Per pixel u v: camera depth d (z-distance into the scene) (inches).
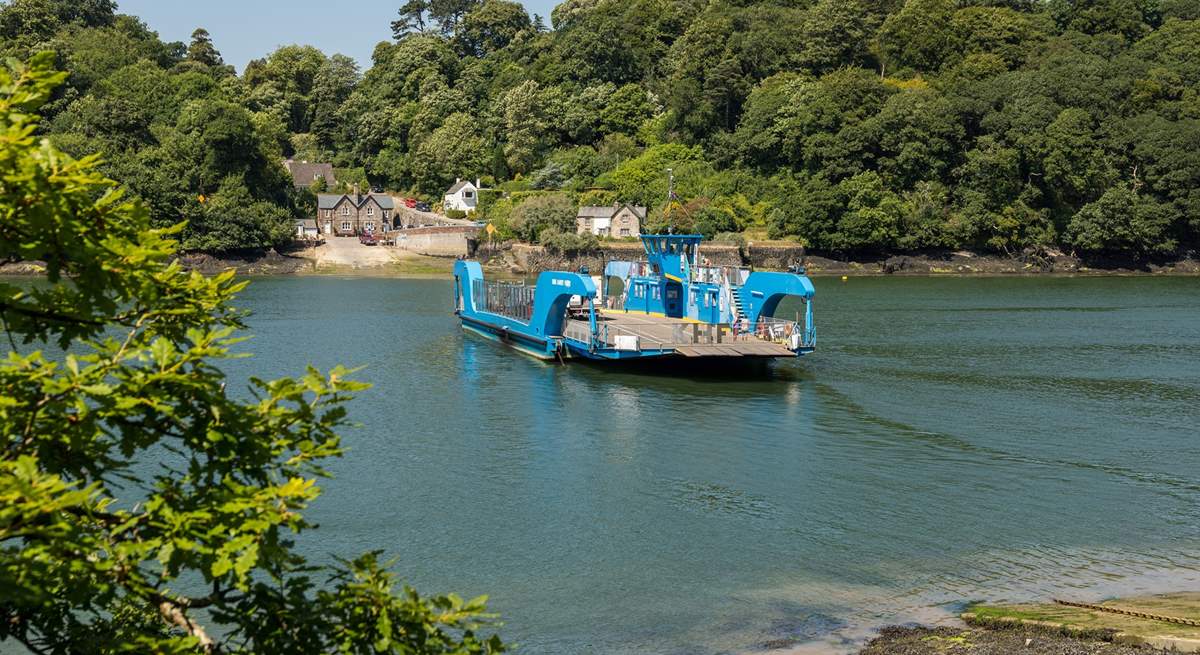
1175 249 5708.7
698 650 808.9
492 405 1770.4
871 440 1504.7
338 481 1296.8
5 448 370.6
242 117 5753.0
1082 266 5674.2
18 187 342.6
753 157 6343.5
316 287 4520.2
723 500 1217.4
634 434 1547.7
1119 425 1605.6
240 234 5349.4
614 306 2935.5
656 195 6190.9
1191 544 1054.4
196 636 408.5
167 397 395.2
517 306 2571.4
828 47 6860.2
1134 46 6929.1
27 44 6924.2
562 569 995.3
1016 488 1258.0
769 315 2250.2
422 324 3075.8
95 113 5659.5
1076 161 5679.1
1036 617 820.6
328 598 422.3
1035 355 2345.0
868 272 5585.6
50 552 354.0
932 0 7165.4
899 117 5841.5
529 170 7042.3
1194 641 738.2
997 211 5782.5
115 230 380.2
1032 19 7539.4
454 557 1030.4
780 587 943.7
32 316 388.5
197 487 403.9
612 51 7539.4
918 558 1018.1
